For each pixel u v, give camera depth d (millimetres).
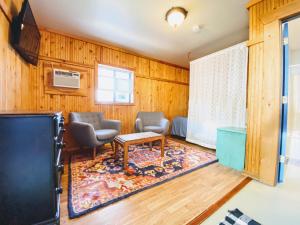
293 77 2881
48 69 2711
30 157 858
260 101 1862
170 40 3084
